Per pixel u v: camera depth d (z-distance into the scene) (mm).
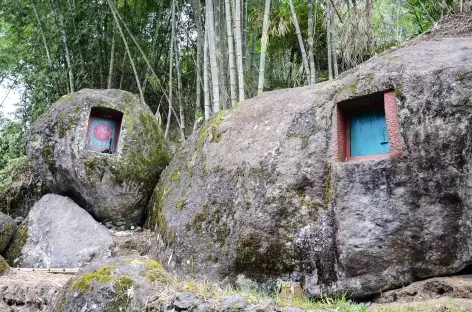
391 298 3125
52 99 8508
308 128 3941
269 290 3621
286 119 4156
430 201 3104
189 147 5547
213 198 4406
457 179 3021
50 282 4098
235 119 4836
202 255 4195
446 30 5113
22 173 7098
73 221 5473
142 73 9023
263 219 3811
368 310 2861
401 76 3426
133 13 8953
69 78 8211
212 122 5211
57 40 8398
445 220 3029
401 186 3219
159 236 4984
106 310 2709
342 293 3303
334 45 6730
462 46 3574
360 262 3262
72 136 5641
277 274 3635
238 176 4242
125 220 5812
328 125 3812
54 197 5918
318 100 4035
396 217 3186
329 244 3436
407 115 3295
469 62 3244
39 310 3812
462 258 2953
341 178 3516
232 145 4562
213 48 5754
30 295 3910
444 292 2934
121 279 2828
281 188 3816
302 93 4340
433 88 3240
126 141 5828
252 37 8898
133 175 5773
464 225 2969
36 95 8648
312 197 3643
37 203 5957
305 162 3785
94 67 8617
